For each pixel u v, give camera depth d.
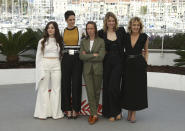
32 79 8.01
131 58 4.31
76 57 4.47
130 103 4.32
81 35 4.56
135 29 4.27
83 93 4.68
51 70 4.47
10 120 4.52
